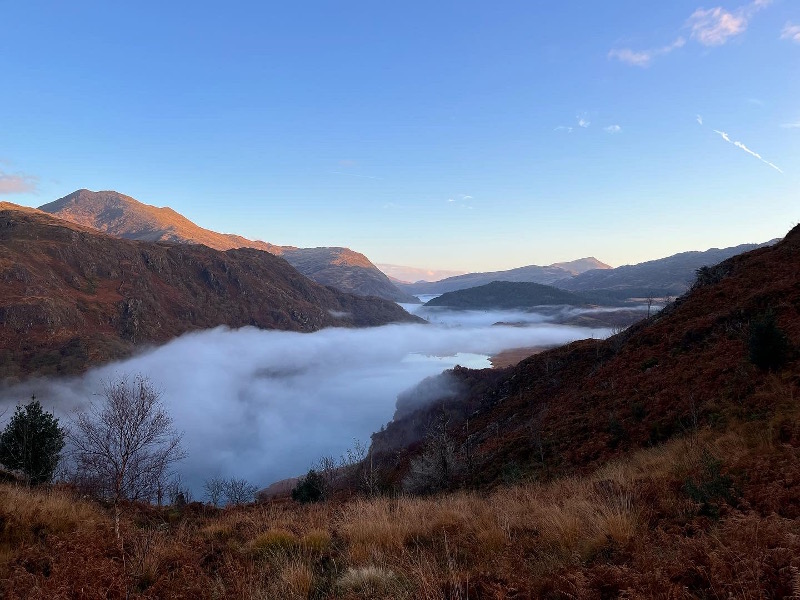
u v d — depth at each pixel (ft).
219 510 44.91
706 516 19.63
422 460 82.07
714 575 11.99
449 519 24.89
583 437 67.41
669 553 14.83
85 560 17.67
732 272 104.17
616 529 18.20
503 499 32.22
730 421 41.14
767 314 50.88
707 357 66.69
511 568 15.80
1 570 17.81
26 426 47.29
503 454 78.74
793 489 20.06
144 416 27.84
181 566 19.43
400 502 31.86
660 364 80.02
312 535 23.94
